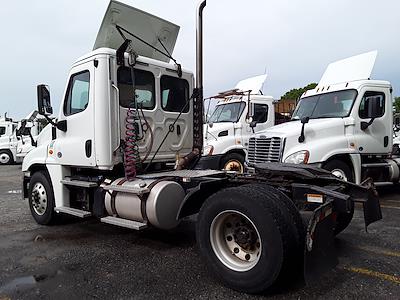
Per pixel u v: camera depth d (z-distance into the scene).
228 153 9.61
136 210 4.24
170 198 4.17
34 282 3.47
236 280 3.21
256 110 10.30
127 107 4.85
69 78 5.13
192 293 3.21
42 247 4.55
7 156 20.33
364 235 4.85
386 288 3.22
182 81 5.63
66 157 5.16
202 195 3.97
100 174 5.09
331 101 7.75
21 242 4.78
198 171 4.96
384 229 5.15
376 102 7.41
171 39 5.66
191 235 5.02
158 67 5.25
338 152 6.89
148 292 3.23
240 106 10.27
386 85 7.73
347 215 4.32
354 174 7.11
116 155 4.69
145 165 5.08
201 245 3.51
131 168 4.63
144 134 4.98
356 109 7.29
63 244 4.67
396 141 10.80
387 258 3.97
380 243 4.50
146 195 4.17
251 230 3.28
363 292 3.15
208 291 3.25
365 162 7.72
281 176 4.06
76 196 5.33
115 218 4.52
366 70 7.66
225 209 3.31
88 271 3.73
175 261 4.00
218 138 9.53
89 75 4.77
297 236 3.05
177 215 4.02
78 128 4.96
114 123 4.67
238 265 3.28
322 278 3.46
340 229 4.41
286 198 3.24
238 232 3.35
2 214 6.63
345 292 3.15
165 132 5.30
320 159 6.68
